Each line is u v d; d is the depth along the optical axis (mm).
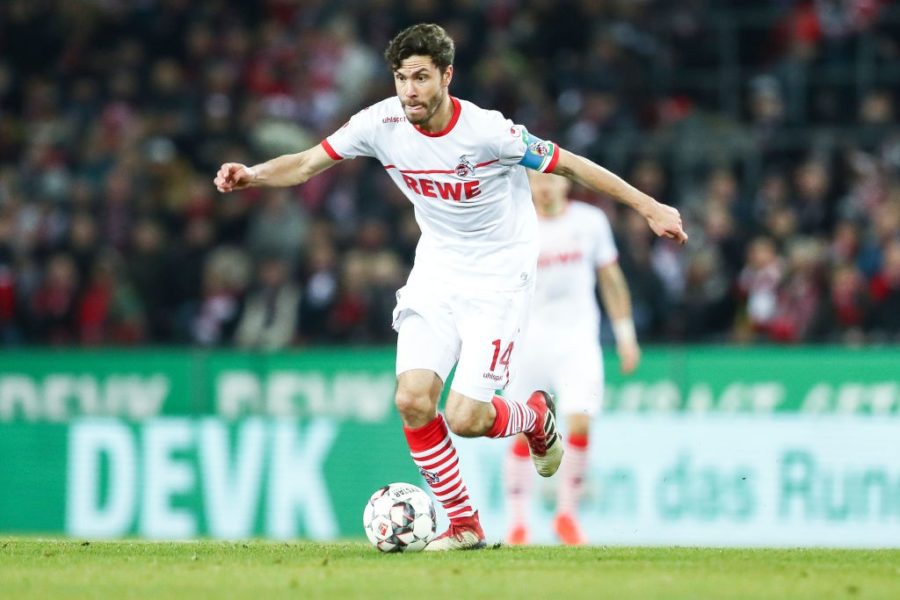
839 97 56312
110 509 43281
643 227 48281
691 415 40031
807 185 50875
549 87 56875
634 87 56125
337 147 22406
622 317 34062
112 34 60812
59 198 53938
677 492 39969
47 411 43844
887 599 17297
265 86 57625
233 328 49375
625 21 58375
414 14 58250
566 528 33250
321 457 42031
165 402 43125
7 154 57531
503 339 22531
